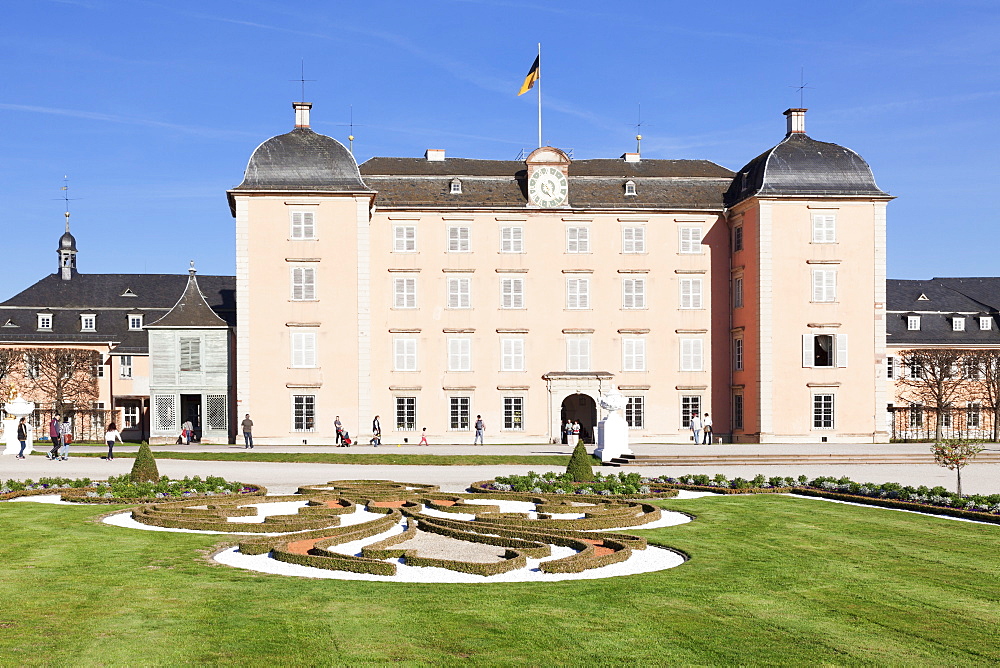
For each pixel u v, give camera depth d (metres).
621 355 68.88
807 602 15.88
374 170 71.69
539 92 71.06
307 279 63.94
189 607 15.04
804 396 64.75
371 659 12.36
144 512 26.22
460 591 16.36
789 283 64.88
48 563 18.88
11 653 12.48
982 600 16.14
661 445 63.72
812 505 30.00
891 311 87.50
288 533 22.67
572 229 68.94
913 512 28.23
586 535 22.72
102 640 13.11
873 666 12.43
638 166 76.75
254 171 64.38
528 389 68.00
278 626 13.89
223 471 43.19
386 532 23.62
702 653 12.88
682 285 69.62
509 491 33.34
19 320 88.12
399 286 67.38
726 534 23.59
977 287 97.12
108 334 88.81
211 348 65.25
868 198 65.12
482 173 73.00
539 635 13.56
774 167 65.75
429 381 67.31
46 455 54.28
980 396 82.81
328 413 63.72
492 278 68.12
